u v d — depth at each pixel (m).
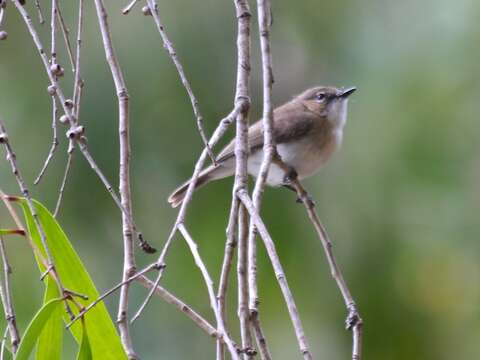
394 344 11.73
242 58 6.82
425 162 11.27
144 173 10.97
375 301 11.50
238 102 6.65
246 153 6.52
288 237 11.42
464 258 11.52
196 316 5.97
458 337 11.92
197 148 11.06
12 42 10.80
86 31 10.70
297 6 12.25
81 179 10.76
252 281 6.21
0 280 6.24
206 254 11.43
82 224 10.89
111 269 10.99
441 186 11.29
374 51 11.91
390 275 11.41
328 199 11.51
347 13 12.19
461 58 11.62
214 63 11.10
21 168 10.67
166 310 11.41
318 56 12.31
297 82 12.65
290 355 11.68
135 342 11.28
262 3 6.88
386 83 11.63
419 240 11.39
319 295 11.48
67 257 6.67
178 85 10.97
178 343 11.37
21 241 11.05
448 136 11.34
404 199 11.29
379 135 11.41
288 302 5.77
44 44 10.65
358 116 11.70
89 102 10.66
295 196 11.57
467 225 11.32
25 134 10.73
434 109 11.42
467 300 11.81
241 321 6.11
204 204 11.53
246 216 6.58
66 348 9.60
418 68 11.60
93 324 6.63
